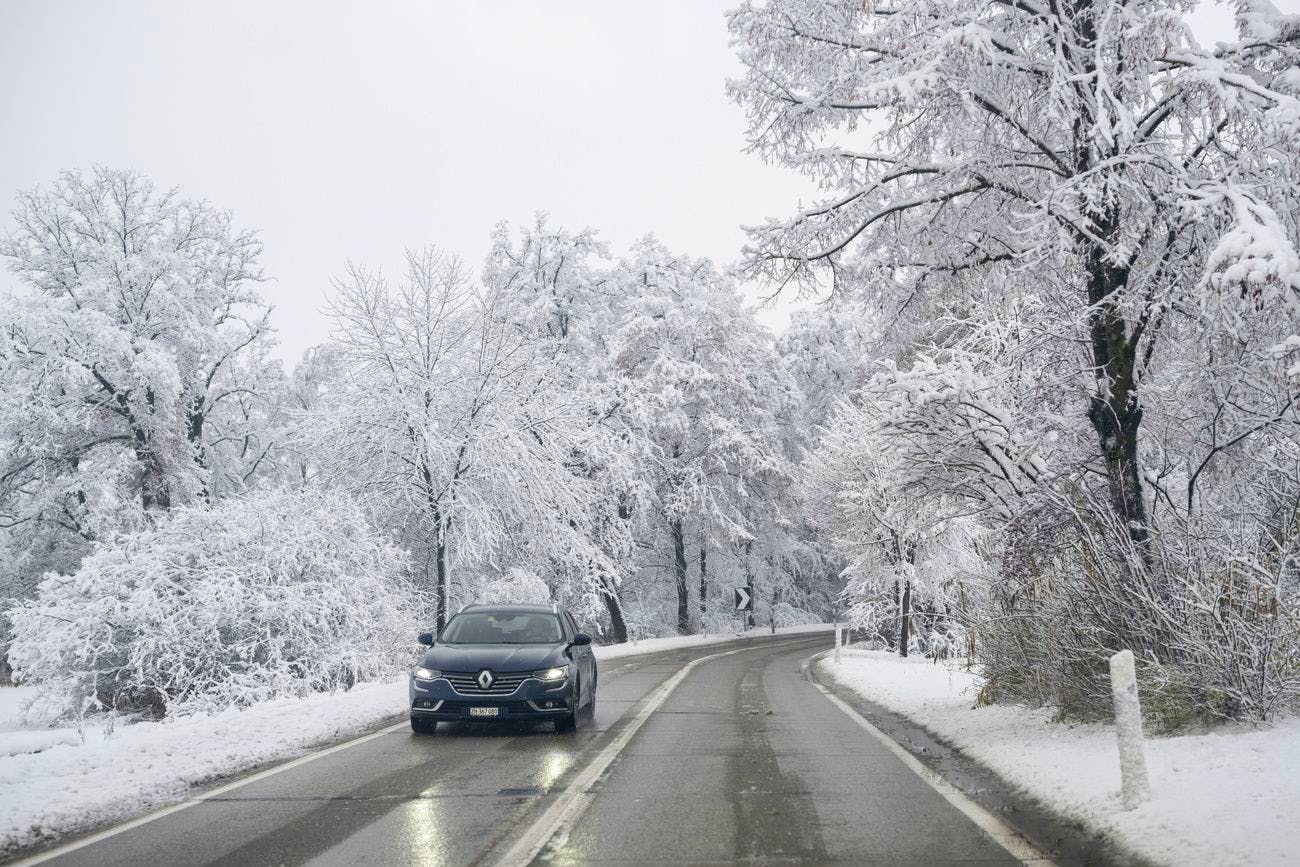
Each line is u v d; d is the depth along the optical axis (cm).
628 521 4303
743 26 1126
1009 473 1099
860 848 558
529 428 3150
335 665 2006
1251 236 761
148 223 3553
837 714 1318
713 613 5353
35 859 573
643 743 1023
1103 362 1091
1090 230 1040
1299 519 919
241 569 1992
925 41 1027
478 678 1104
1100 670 962
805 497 3691
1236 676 808
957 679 1719
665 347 4691
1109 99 964
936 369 1066
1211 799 578
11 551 3372
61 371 3050
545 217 4688
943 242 1180
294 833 621
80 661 1900
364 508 2838
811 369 6231
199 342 3425
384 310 2952
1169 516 1088
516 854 554
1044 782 721
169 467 3319
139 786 774
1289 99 856
